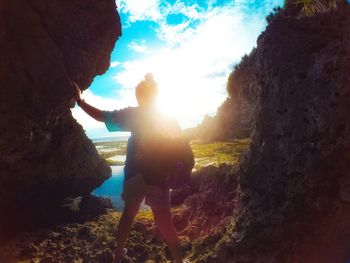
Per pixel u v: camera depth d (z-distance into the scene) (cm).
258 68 253
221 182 310
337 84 205
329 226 212
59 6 284
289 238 220
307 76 219
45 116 286
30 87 274
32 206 329
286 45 232
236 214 255
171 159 212
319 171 211
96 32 311
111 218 340
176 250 234
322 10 241
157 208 228
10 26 267
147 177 213
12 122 271
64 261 267
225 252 238
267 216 227
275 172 232
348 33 209
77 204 341
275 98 236
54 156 324
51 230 306
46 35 280
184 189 363
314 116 213
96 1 302
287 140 225
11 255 265
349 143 203
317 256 214
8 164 289
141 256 276
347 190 203
